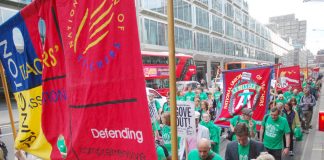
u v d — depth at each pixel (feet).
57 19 8.82
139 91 6.45
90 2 7.38
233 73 22.09
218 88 43.73
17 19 10.41
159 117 22.70
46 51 9.30
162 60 73.77
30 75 10.44
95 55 7.29
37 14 9.57
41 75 10.00
